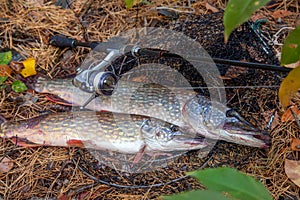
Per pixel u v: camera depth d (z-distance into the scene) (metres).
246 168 0.87
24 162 0.93
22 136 0.94
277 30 1.13
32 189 0.89
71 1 1.24
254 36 1.03
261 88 0.97
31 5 1.23
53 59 1.12
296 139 0.90
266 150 0.89
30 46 1.15
